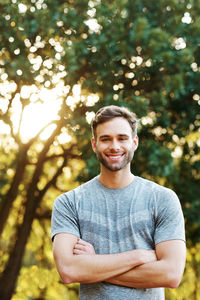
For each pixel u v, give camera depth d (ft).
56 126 28.43
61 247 8.78
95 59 25.26
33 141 30.09
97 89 25.72
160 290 8.79
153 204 8.87
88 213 8.89
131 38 24.67
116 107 9.05
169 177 26.53
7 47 24.95
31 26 24.50
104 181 9.04
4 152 33.63
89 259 8.52
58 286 41.34
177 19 26.40
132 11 26.53
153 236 8.79
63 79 25.89
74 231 8.89
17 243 30.89
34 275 40.42
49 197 35.73
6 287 30.76
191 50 26.03
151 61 25.18
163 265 8.41
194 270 34.86
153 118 26.58
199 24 26.48
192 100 27.99
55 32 25.05
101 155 8.89
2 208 30.76
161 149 25.43
